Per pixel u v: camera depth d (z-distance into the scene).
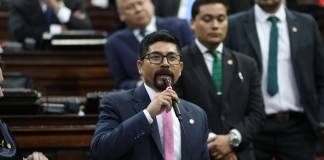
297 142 12.42
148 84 9.72
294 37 12.52
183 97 11.45
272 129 12.38
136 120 9.08
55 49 16.81
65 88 16.55
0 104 11.84
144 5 14.15
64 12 18.73
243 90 11.52
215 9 11.56
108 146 9.15
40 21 18.48
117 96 9.77
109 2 22.19
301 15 12.77
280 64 12.47
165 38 9.50
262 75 12.45
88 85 16.66
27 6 18.42
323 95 12.46
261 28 12.66
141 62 9.66
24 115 11.90
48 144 11.83
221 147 11.17
